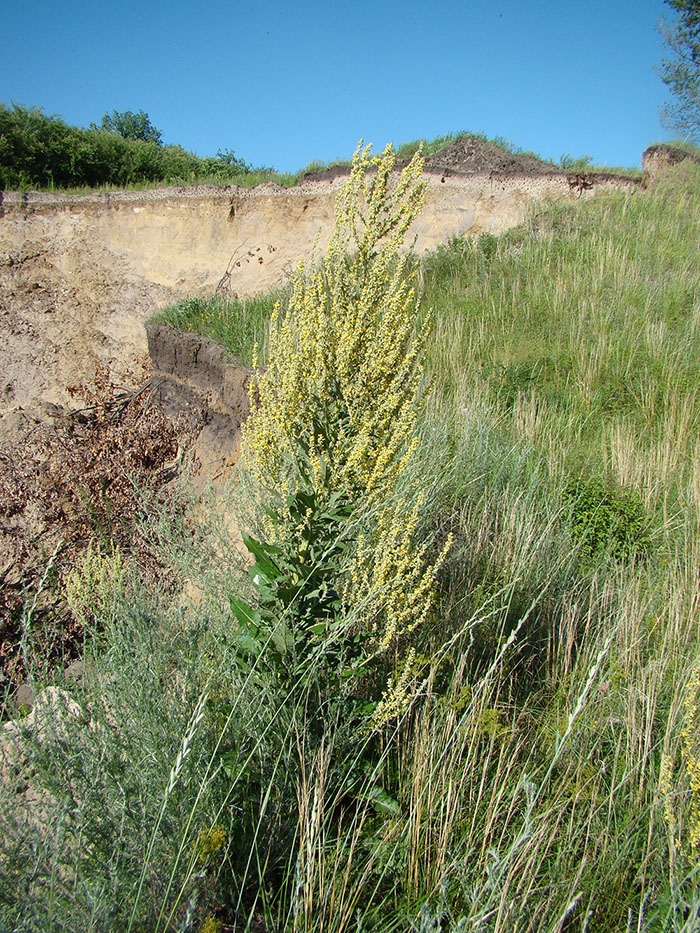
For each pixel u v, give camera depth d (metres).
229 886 2.35
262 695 2.62
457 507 5.39
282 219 14.52
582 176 12.79
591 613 4.12
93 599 4.60
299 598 2.79
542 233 11.51
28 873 2.09
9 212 15.85
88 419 10.72
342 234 3.09
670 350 8.00
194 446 9.57
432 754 2.77
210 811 2.35
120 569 4.90
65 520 8.67
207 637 3.08
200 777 2.35
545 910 2.19
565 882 2.37
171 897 2.18
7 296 14.83
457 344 8.38
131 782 2.46
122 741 2.61
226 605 3.32
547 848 2.48
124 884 2.16
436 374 7.77
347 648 2.93
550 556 4.79
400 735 3.09
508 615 4.06
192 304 11.99
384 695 2.78
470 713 2.93
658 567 4.88
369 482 2.87
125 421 10.10
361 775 2.77
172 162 19.33
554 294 9.36
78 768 2.43
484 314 9.25
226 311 11.38
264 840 2.46
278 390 3.02
